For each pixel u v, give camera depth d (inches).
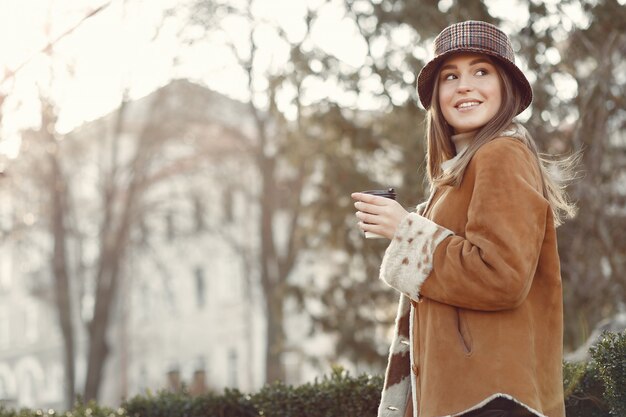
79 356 1683.1
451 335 123.6
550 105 469.1
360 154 612.7
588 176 477.4
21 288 1957.4
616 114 486.0
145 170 1074.1
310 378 1357.0
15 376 2005.4
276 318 742.5
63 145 1044.5
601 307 496.1
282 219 1305.4
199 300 1803.6
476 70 133.7
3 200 974.4
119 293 1317.7
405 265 126.5
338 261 689.6
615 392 164.1
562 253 494.9
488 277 118.4
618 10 465.1
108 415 261.3
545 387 124.0
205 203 1130.0
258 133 1029.8
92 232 1165.1
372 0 539.2
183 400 249.4
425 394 124.0
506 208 120.6
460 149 136.7
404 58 549.0
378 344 668.7
